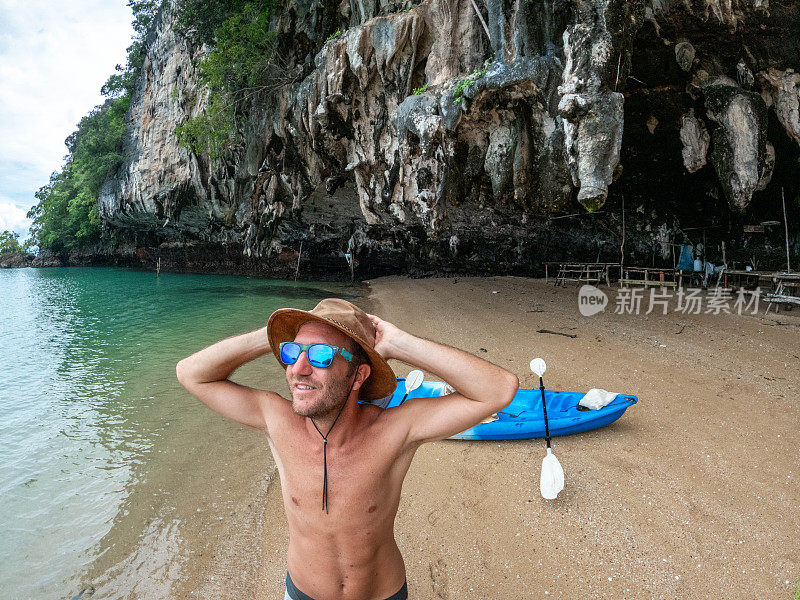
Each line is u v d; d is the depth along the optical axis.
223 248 36.28
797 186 13.99
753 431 6.12
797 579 3.76
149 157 33.97
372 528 1.75
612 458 5.57
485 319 13.58
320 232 29.30
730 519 4.49
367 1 18.03
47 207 51.09
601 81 10.27
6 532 4.86
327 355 1.57
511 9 13.26
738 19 12.09
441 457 5.80
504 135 15.73
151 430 7.29
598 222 19.59
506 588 3.83
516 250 23.09
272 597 3.95
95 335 15.24
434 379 9.01
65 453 6.59
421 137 15.08
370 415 1.81
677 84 13.68
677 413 6.73
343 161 20.12
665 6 12.12
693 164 14.55
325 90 18.28
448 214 22.34
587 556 4.12
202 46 27.84
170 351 12.68
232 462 6.19
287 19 21.73
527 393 6.93
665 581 3.82
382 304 18.61
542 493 4.79
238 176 26.20
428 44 16.25
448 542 4.37
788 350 9.25
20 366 11.45
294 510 1.79
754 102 12.77
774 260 15.77
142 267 46.09
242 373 9.66
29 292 29.89
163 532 4.83
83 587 4.12
